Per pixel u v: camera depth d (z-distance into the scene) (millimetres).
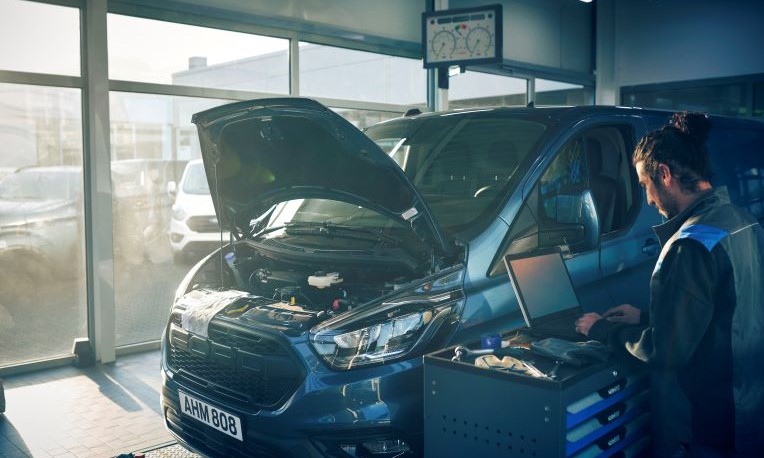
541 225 3205
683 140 2252
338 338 2602
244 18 6309
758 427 2215
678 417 2262
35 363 5504
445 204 3270
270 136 2922
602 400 2387
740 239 2166
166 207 6098
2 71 5211
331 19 7066
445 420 2426
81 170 5625
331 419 2529
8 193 5367
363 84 7520
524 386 2203
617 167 3793
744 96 9703
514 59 9578
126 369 5543
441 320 2732
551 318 2695
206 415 2896
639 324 2645
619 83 10883
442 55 7457
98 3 5453
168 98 5988
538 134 3434
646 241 3684
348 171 2912
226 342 2885
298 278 3238
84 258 5691
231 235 3588
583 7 10672
